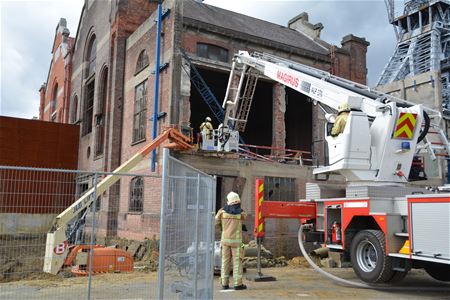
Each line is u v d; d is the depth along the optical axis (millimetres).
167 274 5938
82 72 28703
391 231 8062
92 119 26766
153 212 16531
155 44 18234
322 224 10164
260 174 17391
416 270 11844
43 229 7797
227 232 8617
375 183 9031
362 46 24672
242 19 24656
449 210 7020
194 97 25578
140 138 19141
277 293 8180
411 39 59188
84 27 29297
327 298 7754
